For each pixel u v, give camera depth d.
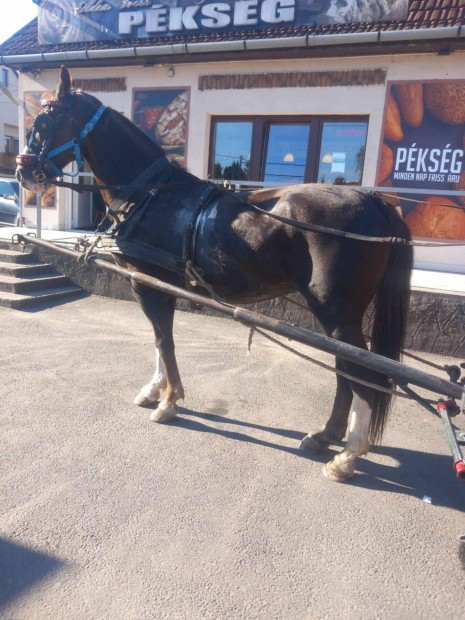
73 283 8.08
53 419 3.91
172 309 3.88
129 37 9.30
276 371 5.21
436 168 7.69
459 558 2.48
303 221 3.07
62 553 2.49
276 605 2.23
